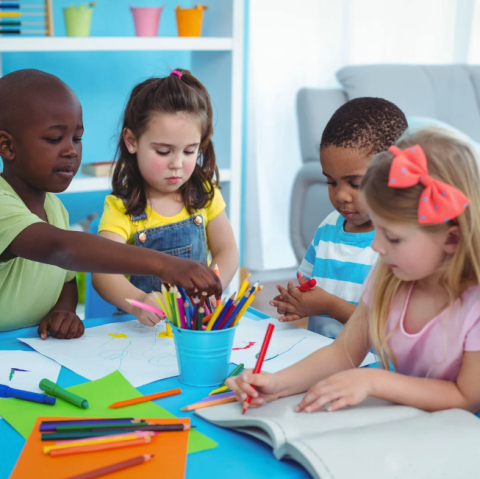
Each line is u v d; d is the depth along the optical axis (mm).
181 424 677
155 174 1203
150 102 1165
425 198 670
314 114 2668
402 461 587
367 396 725
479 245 703
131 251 869
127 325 1061
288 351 941
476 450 614
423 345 787
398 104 2754
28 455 622
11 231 935
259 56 2914
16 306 1111
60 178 1064
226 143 2391
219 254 1370
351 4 3027
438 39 3273
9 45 1904
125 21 2494
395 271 739
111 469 590
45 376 839
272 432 637
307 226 2736
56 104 1020
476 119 2936
